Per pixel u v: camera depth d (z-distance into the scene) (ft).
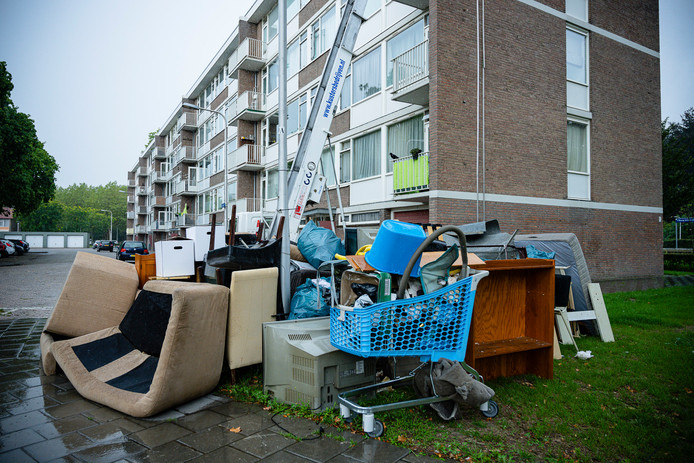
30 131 99.96
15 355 18.15
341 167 53.88
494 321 14.96
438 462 9.44
